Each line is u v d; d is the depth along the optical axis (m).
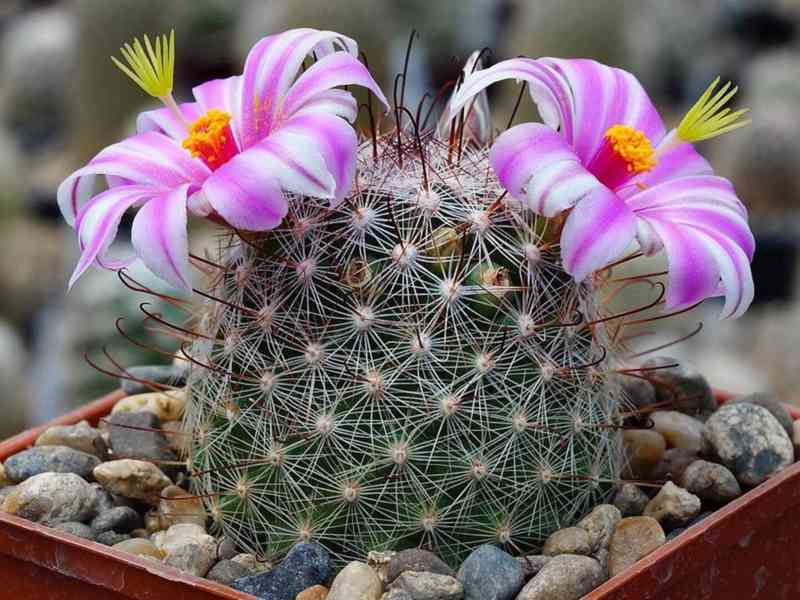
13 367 0.48
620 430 0.22
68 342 0.44
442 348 0.20
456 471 0.20
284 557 0.21
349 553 0.20
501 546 0.21
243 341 0.20
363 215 0.20
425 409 0.20
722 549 0.20
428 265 0.20
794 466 0.21
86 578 0.20
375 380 0.20
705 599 0.20
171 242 0.19
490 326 0.20
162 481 0.22
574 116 0.20
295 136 0.19
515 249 0.20
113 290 0.41
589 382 0.21
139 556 0.20
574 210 0.19
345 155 0.19
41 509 0.21
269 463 0.20
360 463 0.20
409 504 0.20
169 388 0.24
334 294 0.20
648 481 0.23
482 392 0.20
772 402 0.23
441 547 0.20
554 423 0.20
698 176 0.21
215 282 0.21
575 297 0.21
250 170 0.19
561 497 0.21
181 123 0.21
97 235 0.19
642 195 0.21
